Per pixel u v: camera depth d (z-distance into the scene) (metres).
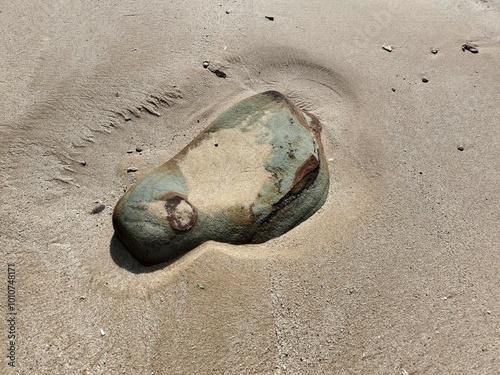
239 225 0.84
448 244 0.90
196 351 0.75
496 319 0.82
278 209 0.86
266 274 0.82
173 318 0.77
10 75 1.04
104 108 1.03
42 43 1.11
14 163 0.93
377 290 0.83
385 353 0.77
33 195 0.90
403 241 0.89
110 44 1.12
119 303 0.78
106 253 0.85
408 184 0.98
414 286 0.84
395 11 1.34
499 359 0.78
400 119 1.09
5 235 0.85
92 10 1.19
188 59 1.13
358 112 1.11
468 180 0.99
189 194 0.84
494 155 1.04
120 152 0.99
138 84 1.07
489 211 0.95
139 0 1.23
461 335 0.80
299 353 0.76
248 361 0.75
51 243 0.85
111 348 0.74
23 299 0.78
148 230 0.80
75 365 0.73
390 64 1.20
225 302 0.79
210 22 1.21
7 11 1.16
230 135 0.91
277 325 0.78
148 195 0.82
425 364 0.77
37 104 1.00
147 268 0.82
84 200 0.92
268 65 1.18
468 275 0.86
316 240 0.87
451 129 1.08
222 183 0.86
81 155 0.97
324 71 1.18
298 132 0.92
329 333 0.78
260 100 0.96
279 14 1.27
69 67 1.07
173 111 1.06
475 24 1.34
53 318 0.76
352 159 1.02
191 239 0.82
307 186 0.89
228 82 1.13
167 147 1.02
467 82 1.18
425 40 1.27
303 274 0.83
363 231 0.89
